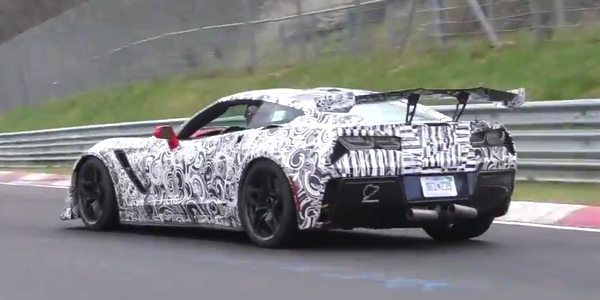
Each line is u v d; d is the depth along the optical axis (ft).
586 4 81.25
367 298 27.20
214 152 37.37
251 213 36.01
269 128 35.78
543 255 34.45
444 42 90.79
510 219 45.52
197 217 38.52
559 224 43.52
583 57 77.20
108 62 130.93
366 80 92.02
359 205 33.24
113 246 38.68
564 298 26.76
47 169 93.61
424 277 30.17
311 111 35.14
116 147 42.19
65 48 137.59
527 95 75.46
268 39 109.91
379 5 97.09
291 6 108.17
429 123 34.17
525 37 84.02
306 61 104.53
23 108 141.38
